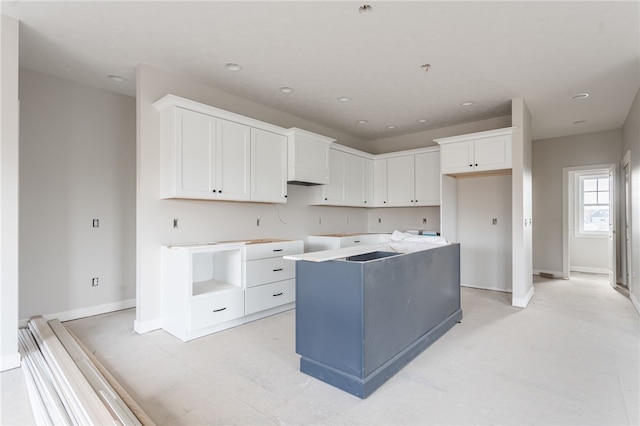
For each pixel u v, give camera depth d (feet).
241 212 13.41
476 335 10.19
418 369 8.00
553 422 5.92
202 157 10.80
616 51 9.57
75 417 5.55
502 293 15.55
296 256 7.67
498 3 7.40
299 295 7.90
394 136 19.90
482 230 16.58
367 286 6.91
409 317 8.54
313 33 8.71
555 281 18.48
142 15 7.89
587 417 6.04
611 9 7.56
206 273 12.21
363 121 16.87
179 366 8.09
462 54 9.82
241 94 13.16
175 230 11.24
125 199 13.12
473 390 7.02
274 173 13.28
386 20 8.09
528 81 11.80
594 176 21.80
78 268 11.89
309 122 16.80
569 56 9.89
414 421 5.97
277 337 10.03
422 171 17.35
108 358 8.53
